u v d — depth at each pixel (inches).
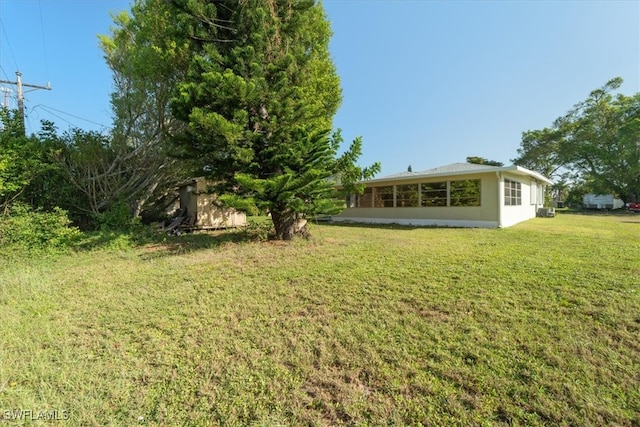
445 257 212.7
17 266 217.0
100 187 370.6
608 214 850.1
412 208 503.8
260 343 101.5
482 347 93.5
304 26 281.0
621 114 1075.9
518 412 67.9
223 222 493.7
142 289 162.1
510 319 110.7
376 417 68.5
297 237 302.4
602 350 89.5
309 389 78.6
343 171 294.7
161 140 355.9
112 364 91.5
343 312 124.0
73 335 110.7
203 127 225.3
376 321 114.3
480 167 471.8
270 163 269.3
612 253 218.4
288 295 146.0
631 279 151.3
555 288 140.3
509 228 399.5
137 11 319.6
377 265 194.1
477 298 131.8
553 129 1247.5
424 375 82.0
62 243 275.1
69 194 349.1
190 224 459.8
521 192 527.5
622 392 72.5
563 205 1318.9
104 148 366.3
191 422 68.5
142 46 312.0
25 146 291.0
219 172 275.6
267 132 269.6
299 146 258.2
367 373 84.0
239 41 263.7
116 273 195.8
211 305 136.1
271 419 68.7
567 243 267.4
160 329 114.2
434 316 116.3
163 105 328.8
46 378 84.0
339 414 69.9
